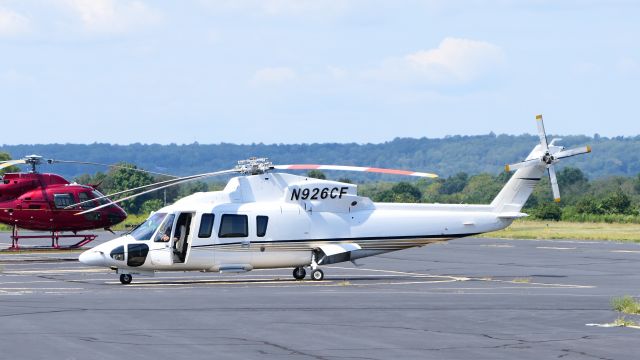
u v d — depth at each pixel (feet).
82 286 213.46
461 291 203.10
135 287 211.00
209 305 170.19
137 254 220.02
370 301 178.70
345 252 233.14
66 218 320.09
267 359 115.85
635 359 117.70
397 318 153.48
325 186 235.40
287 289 205.98
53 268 274.16
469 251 371.56
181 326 142.72
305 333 136.77
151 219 226.58
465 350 123.44
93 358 115.44
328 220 234.58
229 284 221.25
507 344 128.16
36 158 318.24
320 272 233.55
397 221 237.86
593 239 468.75
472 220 240.94
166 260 221.66
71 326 141.79
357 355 119.24
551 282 232.32
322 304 172.96
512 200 242.78
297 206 233.96
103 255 218.59
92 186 333.83
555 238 478.18
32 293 193.67
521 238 481.05
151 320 149.07
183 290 202.49
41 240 443.73
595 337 134.51
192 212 226.38
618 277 249.14
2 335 132.87
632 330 141.18
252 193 232.73
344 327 143.02
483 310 164.76
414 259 324.80
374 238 236.22
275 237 230.27
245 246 228.22
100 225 325.42
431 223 239.09
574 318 154.92
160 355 117.91
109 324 144.15
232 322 147.43
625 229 569.64
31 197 316.19
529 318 154.40
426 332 138.41
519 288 212.84
